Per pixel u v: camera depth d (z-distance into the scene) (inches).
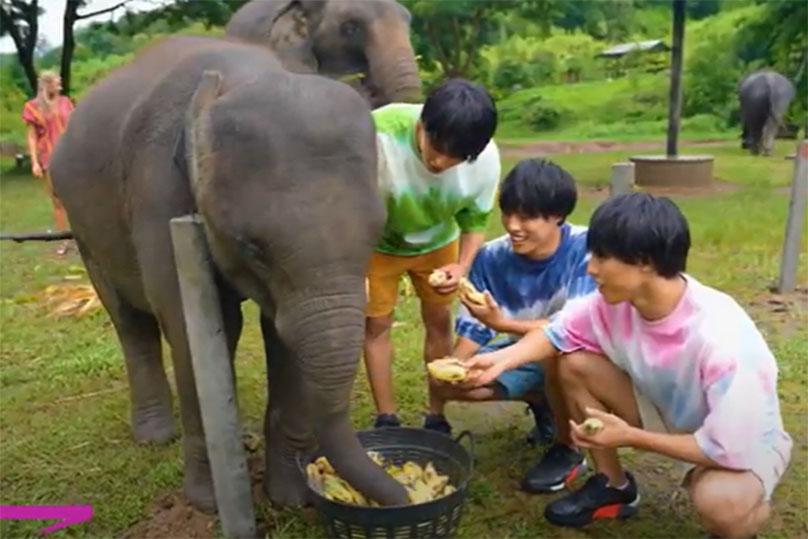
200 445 126.2
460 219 141.6
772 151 572.1
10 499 135.4
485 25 692.7
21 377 185.3
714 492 104.1
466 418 160.4
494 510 128.3
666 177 441.7
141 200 116.8
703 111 832.3
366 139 99.8
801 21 588.7
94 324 219.8
